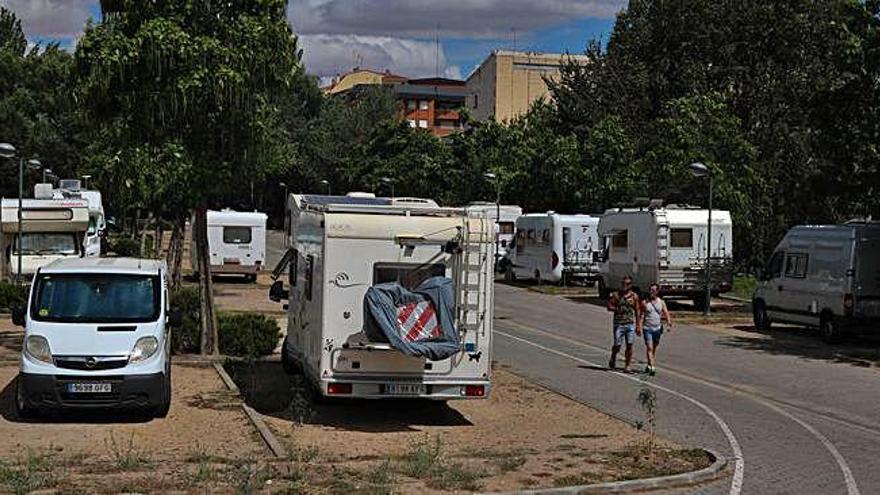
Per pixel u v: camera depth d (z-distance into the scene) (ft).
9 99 172.45
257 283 142.41
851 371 68.85
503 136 196.95
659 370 67.56
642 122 188.96
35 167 144.05
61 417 45.75
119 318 46.52
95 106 60.49
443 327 44.57
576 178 160.56
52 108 174.29
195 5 60.34
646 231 113.19
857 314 81.92
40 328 45.34
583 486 33.96
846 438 45.47
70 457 37.19
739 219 138.00
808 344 84.64
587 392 56.95
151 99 59.47
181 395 51.62
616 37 207.72
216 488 32.24
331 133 280.31
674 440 43.70
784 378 65.10
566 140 164.45
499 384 58.75
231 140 61.98
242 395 51.85
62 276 47.98
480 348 45.60
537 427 46.03
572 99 201.57
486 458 38.60
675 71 192.65
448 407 50.78
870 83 87.61
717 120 143.43
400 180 208.23
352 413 48.39
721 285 112.27
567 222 139.95
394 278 45.37
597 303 120.47
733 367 70.03
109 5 61.11
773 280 92.58
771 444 43.57
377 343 44.11
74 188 123.44
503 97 317.63
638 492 34.35
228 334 67.00
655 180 147.33
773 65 177.17
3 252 106.32
